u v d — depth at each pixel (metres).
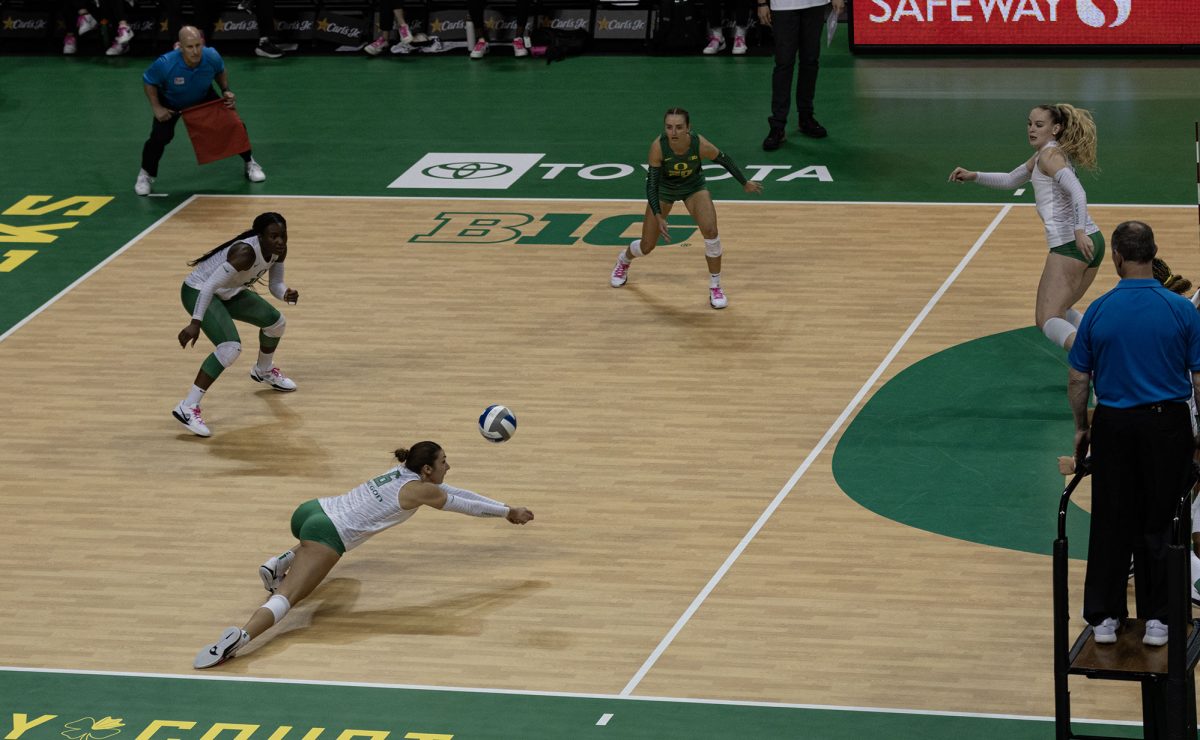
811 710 13.82
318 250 24.67
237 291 19.47
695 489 17.66
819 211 25.25
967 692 13.98
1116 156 26.55
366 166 28.16
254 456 18.83
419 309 22.48
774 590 15.72
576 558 16.47
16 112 31.66
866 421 18.94
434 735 13.74
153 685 14.64
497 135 29.41
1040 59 31.95
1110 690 13.94
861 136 28.36
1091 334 11.59
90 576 16.50
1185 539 11.44
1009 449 18.16
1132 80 30.23
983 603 15.33
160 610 15.88
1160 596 11.68
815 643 14.83
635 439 18.78
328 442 19.06
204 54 26.75
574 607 15.62
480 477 18.06
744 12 33.72
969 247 23.61
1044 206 18.11
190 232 25.58
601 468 18.17
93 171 28.38
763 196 25.97
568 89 31.88
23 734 13.97
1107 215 24.17
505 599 15.80
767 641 14.89
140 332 22.27
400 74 33.41
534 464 18.31
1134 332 11.41
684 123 20.91
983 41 32.31
